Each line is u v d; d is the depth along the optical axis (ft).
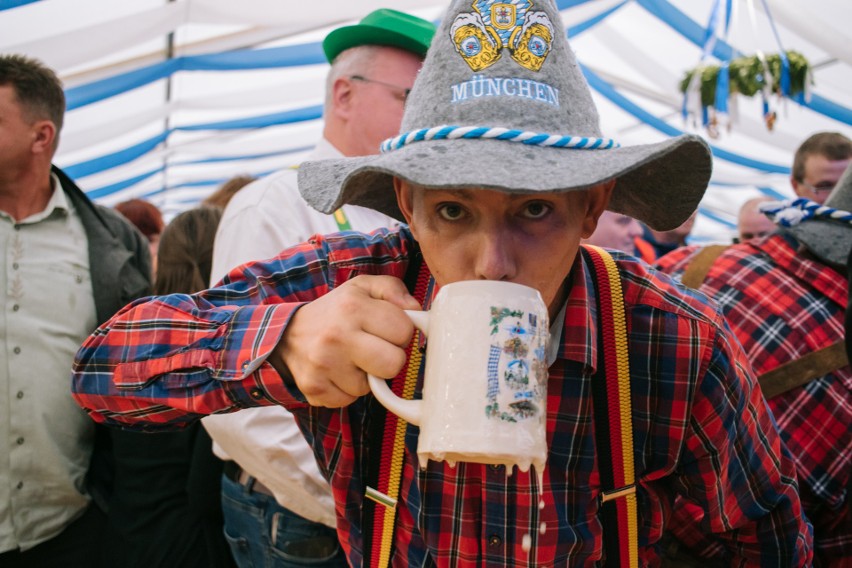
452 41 3.00
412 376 3.45
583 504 3.44
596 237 7.77
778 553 3.95
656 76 17.62
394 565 3.57
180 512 6.63
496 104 2.86
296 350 3.01
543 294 2.98
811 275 5.74
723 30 11.34
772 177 24.90
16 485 6.79
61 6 11.84
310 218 6.01
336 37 6.87
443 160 2.63
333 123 6.93
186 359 3.23
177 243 7.38
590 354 3.37
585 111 3.05
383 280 3.02
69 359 7.11
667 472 3.64
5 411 6.73
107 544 6.84
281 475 5.28
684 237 12.26
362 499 3.63
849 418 5.39
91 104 15.96
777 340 5.61
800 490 5.37
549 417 3.43
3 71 7.02
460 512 3.43
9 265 6.94
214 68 16.06
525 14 2.97
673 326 3.49
